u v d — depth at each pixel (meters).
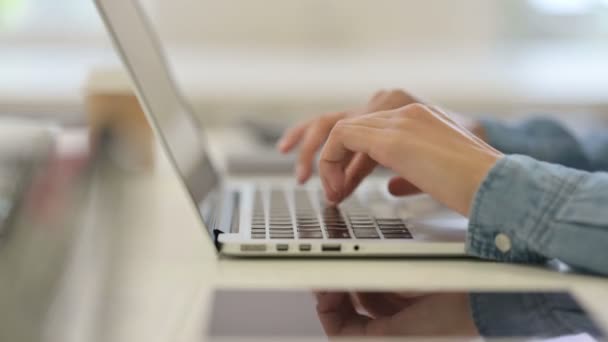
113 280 0.61
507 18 2.09
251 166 1.13
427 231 0.68
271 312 0.50
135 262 0.64
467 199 0.64
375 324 0.47
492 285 0.57
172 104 0.84
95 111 1.18
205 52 2.04
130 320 0.49
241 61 2.02
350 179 0.79
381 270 0.61
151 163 1.17
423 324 0.47
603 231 0.59
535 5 2.10
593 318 0.49
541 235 0.61
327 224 0.71
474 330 0.46
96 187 1.02
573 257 0.60
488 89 1.91
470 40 2.09
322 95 1.89
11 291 0.67
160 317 0.50
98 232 0.82
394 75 1.98
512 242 0.62
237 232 0.68
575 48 2.14
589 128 1.68
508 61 2.09
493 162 0.64
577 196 0.61
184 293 0.55
